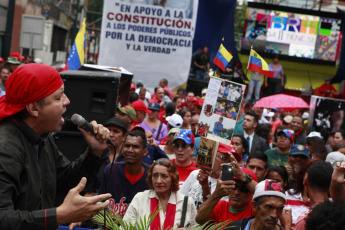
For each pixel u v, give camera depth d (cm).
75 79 545
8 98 250
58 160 292
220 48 571
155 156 693
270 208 398
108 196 238
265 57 2523
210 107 510
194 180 573
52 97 252
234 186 430
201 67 1762
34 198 253
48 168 274
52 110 252
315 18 2509
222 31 1666
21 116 252
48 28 3438
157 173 462
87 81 546
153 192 471
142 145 545
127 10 1534
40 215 228
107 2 1531
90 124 282
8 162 236
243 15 2814
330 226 274
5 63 1365
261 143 931
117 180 543
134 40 1545
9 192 233
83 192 293
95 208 234
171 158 757
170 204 465
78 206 231
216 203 432
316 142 787
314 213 283
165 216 461
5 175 233
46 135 266
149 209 464
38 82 247
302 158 658
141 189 545
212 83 511
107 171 545
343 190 432
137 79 1559
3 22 2566
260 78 1975
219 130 507
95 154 288
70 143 541
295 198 564
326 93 2438
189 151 653
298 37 2516
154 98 1349
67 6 4116
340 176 430
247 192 464
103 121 550
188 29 1545
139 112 938
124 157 554
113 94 548
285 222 489
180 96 1465
